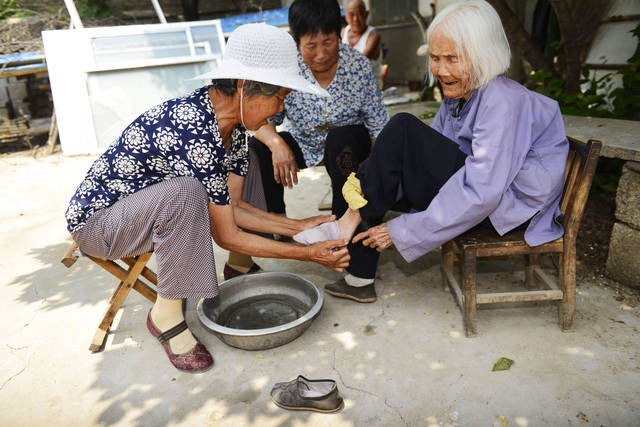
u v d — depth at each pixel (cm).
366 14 545
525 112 200
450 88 205
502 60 192
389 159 209
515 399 184
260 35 176
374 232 221
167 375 211
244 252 215
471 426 174
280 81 174
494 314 238
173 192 188
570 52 389
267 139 268
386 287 271
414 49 955
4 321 261
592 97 356
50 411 193
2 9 883
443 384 194
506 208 202
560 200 215
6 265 333
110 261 228
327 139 262
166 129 185
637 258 241
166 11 1247
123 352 228
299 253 215
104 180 199
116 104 684
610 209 322
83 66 659
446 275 254
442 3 648
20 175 580
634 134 260
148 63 681
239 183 239
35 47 702
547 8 522
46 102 978
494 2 378
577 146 202
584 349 208
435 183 211
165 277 199
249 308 252
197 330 242
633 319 226
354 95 274
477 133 197
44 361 224
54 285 301
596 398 181
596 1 446
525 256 253
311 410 184
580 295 248
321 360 213
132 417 188
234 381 204
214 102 189
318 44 248
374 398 189
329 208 368
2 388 208
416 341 221
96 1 1133
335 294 259
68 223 199
